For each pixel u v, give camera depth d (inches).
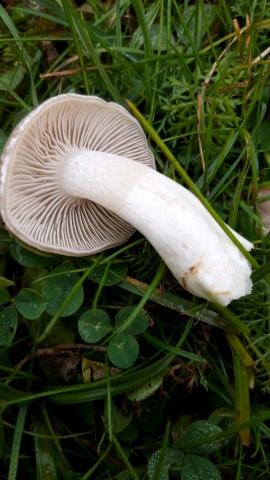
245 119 8.6
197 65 9.0
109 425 7.4
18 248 8.3
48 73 9.0
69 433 8.7
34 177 8.1
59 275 8.2
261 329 8.2
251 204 8.9
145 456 8.7
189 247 7.2
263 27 9.1
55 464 8.3
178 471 8.2
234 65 9.1
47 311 8.0
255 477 8.5
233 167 8.5
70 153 8.0
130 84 9.1
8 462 8.6
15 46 9.4
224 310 7.4
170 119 9.1
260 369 8.0
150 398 8.7
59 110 7.7
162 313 8.8
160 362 8.1
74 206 8.5
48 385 8.6
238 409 7.9
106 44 8.8
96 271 8.4
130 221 7.5
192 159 9.1
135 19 9.9
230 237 7.3
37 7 9.7
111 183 7.5
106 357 8.1
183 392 8.8
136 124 8.3
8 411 8.6
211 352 8.8
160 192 7.4
